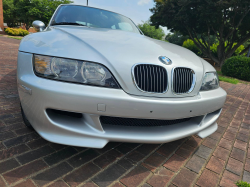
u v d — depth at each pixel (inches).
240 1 439.2
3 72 167.8
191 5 502.9
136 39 75.1
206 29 599.2
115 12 120.6
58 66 53.9
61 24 95.6
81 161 62.1
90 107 52.7
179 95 61.1
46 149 65.6
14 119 83.4
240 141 90.0
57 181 52.7
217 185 58.6
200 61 75.4
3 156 59.5
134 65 56.3
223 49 597.9
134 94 55.6
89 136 55.7
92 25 100.3
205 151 77.7
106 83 54.2
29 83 55.1
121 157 67.1
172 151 74.9
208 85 71.0
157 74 57.9
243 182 59.5
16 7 1306.6
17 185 49.5
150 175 59.8
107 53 57.4
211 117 77.8
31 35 73.0
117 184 54.5
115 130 58.7
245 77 344.2
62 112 58.0
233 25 516.1
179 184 57.3
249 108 151.6
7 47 366.0
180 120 69.7
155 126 64.7
